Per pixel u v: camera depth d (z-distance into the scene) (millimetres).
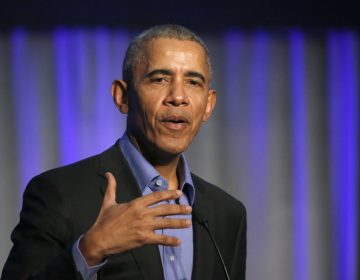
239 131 14992
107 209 4355
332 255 15070
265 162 15039
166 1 14227
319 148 15273
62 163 14281
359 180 15250
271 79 15125
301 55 15281
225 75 14969
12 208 14016
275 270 14914
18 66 14227
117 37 14516
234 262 5887
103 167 5477
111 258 4973
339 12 14891
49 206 5016
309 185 15148
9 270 4836
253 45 15055
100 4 14094
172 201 5598
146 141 5410
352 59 15469
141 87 5301
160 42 5285
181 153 5664
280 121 15133
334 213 15156
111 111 14516
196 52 5320
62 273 4324
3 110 14117
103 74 14516
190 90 5316
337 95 15414
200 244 5539
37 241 4883
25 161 14141
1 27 14070
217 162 14875
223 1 14406
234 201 6223
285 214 15031
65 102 14375
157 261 5117
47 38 14352
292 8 14734
